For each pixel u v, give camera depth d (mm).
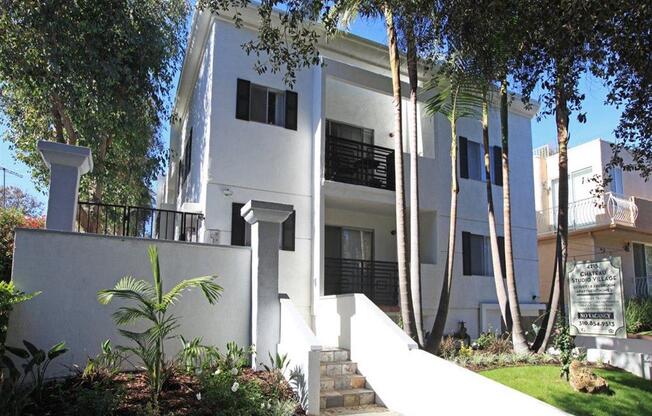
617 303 9055
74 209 8273
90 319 7535
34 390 6480
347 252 14625
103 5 12773
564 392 8477
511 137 17188
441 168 14828
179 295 8250
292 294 12023
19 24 12125
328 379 8539
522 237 16797
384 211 14844
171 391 7066
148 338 7406
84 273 7609
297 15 7820
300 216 12539
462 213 15258
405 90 14516
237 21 8617
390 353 8258
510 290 12148
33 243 7352
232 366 7699
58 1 12094
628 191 21500
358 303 9352
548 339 11492
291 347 8039
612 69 7922
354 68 13539
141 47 14047
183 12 16125
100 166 15047
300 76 13242
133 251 8047
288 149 12711
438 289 14156
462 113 11672
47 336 7203
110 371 7195
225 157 11836
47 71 12383
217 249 8742
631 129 9367
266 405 6945
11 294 6578
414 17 8812
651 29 6820
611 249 20250
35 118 15289
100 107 13211
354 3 8570
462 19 7469
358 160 13828
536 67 8195
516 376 9336
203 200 11750
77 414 6035
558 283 11609
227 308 8625
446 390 7168
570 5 6512
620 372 9922
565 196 11773
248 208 8875
